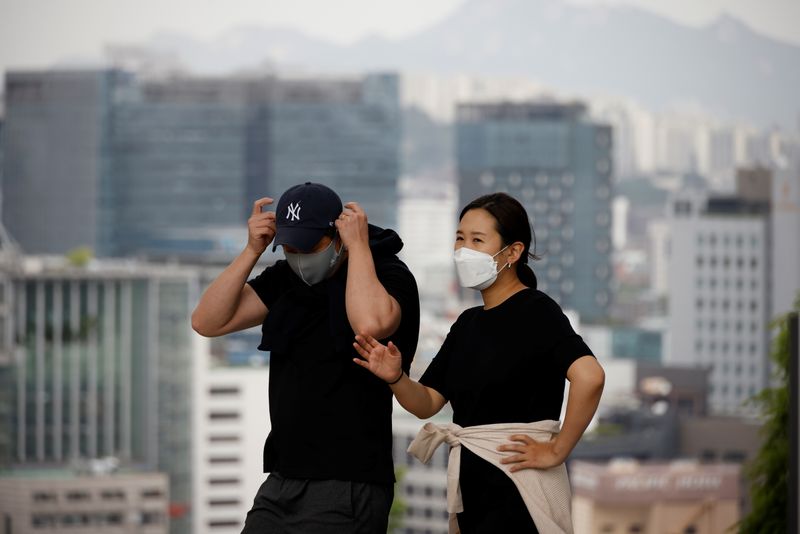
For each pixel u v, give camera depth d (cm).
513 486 648
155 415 14175
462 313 697
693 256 18875
